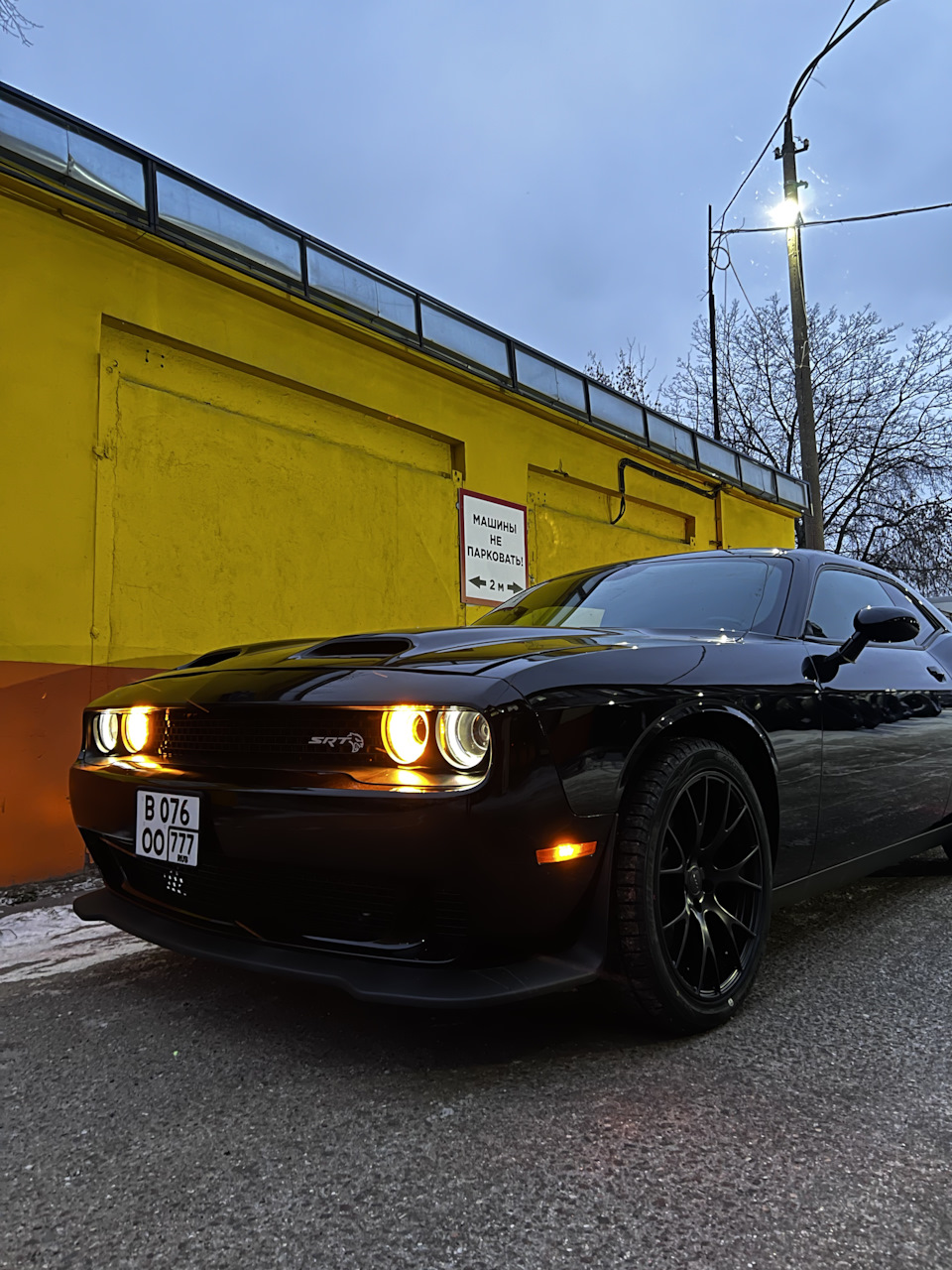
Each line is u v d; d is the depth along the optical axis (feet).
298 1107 5.10
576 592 9.70
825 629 8.67
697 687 6.36
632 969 5.69
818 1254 3.68
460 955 5.24
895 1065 5.60
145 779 6.39
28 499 12.28
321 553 17.02
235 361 15.25
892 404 57.82
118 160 13.37
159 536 14.16
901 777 8.94
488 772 5.04
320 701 5.51
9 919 9.87
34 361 12.44
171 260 14.17
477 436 20.75
